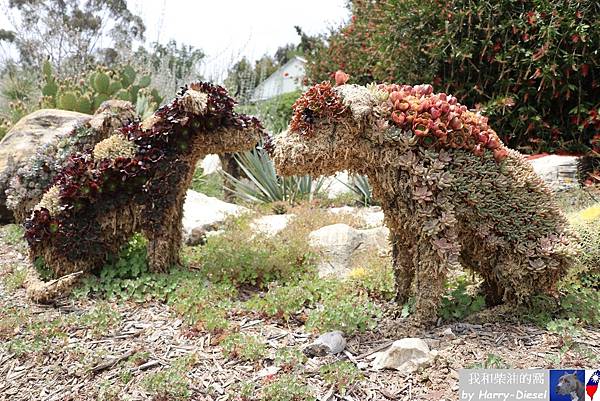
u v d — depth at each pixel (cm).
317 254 421
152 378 240
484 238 286
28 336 304
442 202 277
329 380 237
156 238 386
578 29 539
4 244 495
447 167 280
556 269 281
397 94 281
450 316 301
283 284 391
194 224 502
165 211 384
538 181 289
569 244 280
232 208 570
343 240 432
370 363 257
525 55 579
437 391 227
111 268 388
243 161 712
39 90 1042
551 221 287
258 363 261
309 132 282
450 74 636
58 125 616
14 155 584
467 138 283
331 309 300
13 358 281
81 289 369
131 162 373
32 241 374
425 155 277
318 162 286
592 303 294
